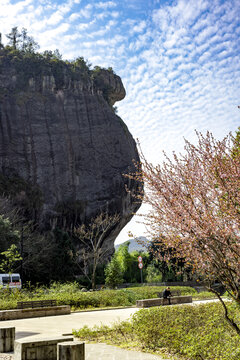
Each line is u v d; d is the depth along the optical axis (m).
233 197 5.13
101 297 22.33
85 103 69.69
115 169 67.12
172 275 47.06
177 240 5.34
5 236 40.09
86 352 8.05
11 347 8.58
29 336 10.70
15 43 83.19
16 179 55.81
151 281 51.06
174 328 8.48
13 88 64.50
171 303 21.47
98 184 63.84
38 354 7.00
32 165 59.19
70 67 74.25
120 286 41.53
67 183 61.00
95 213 61.62
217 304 12.56
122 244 56.16
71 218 59.47
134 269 53.62
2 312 15.97
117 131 71.69
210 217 5.07
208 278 5.48
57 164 61.41
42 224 56.16
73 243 57.03
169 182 5.59
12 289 22.27
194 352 6.80
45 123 63.69
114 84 83.38
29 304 17.75
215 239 5.05
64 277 47.34
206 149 5.53
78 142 65.12
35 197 56.28
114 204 64.19
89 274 50.25
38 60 70.94
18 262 42.91
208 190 5.49
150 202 5.77
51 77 68.00
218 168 5.28
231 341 6.95
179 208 5.30
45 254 47.84
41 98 65.56
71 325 13.35
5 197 50.66
